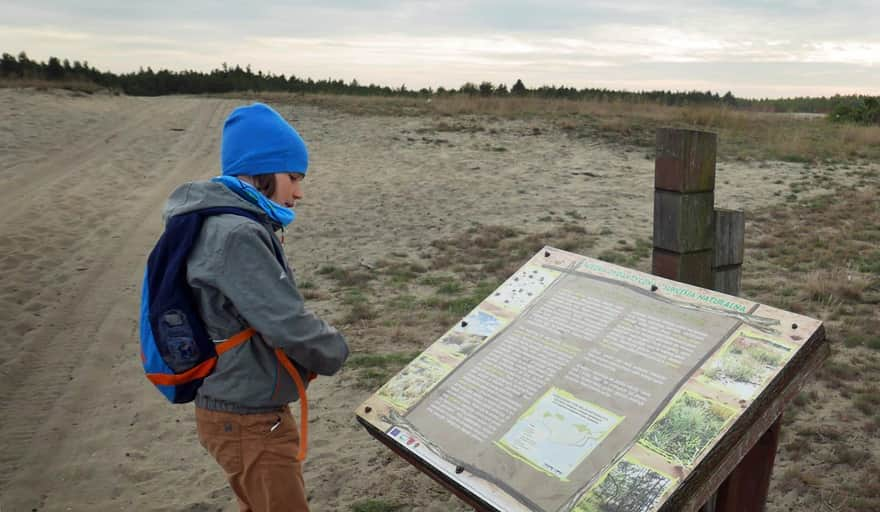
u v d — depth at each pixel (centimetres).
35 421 432
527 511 178
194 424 430
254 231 182
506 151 1675
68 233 915
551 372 214
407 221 1011
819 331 187
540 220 996
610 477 176
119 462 384
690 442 174
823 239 857
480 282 703
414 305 635
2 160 1419
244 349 186
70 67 3819
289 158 202
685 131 261
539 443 194
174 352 182
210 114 2300
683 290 219
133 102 2575
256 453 190
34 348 549
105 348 554
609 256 780
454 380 229
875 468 349
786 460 363
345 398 455
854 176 1375
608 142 1797
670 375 193
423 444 211
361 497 341
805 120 2636
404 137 1853
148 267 186
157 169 1424
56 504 344
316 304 649
